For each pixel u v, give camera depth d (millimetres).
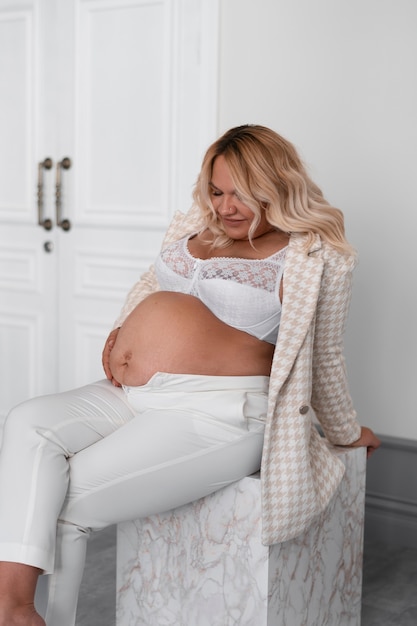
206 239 2311
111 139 3689
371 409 3223
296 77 3234
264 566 2043
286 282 2062
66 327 3898
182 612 2211
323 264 2072
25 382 4039
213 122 3412
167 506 2092
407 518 3166
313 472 2127
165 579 2240
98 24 3668
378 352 3188
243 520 2076
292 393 2047
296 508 2035
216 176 2162
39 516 1884
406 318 3121
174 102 3502
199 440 2037
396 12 3027
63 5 3746
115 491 2021
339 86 3156
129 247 3689
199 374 2084
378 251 3145
